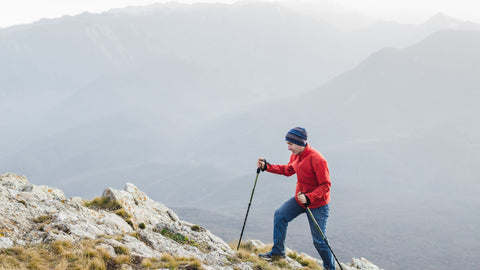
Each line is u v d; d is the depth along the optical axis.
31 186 10.09
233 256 8.88
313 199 7.41
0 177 10.91
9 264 5.48
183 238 9.29
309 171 7.69
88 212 8.66
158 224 9.88
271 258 8.81
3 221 6.77
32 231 6.86
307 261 9.72
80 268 5.86
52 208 8.12
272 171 8.80
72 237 6.92
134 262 6.74
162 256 7.23
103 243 7.00
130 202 10.63
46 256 6.04
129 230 8.66
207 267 7.19
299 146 7.67
